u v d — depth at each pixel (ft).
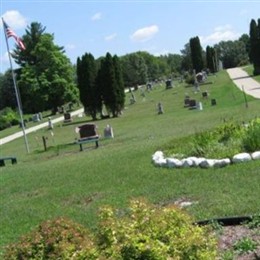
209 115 109.19
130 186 44.47
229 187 37.04
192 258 17.38
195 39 347.77
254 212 29.53
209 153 48.96
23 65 293.64
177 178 43.60
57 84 276.00
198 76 256.93
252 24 257.14
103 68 163.12
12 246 19.47
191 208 33.24
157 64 513.86
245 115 91.56
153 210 18.60
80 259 16.96
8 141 153.69
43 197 47.19
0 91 351.05
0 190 55.36
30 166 74.69
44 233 18.98
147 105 188.55
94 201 41.70
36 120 221.46
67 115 179.63
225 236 26.14
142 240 16.92
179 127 94.58
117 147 78.28
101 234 17.70
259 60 257.34
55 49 279.69
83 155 76.64
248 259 22.71
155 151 60.29
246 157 44.78
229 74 302.45
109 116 167.63
